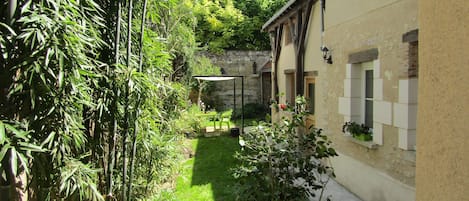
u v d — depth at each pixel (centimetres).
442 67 77
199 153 747
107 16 266
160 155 358
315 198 436
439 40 78
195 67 1133
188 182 518
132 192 326
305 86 681
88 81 226
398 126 343
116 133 277
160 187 447
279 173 365
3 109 176
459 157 71
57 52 176
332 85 519
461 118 70
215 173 574
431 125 81
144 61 307
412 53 321
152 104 289
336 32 497
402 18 332
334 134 513
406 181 332
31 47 172
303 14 672
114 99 246
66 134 192
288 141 373
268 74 1451
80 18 219
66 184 196
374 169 397
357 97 450
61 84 180
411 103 325
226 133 1010
